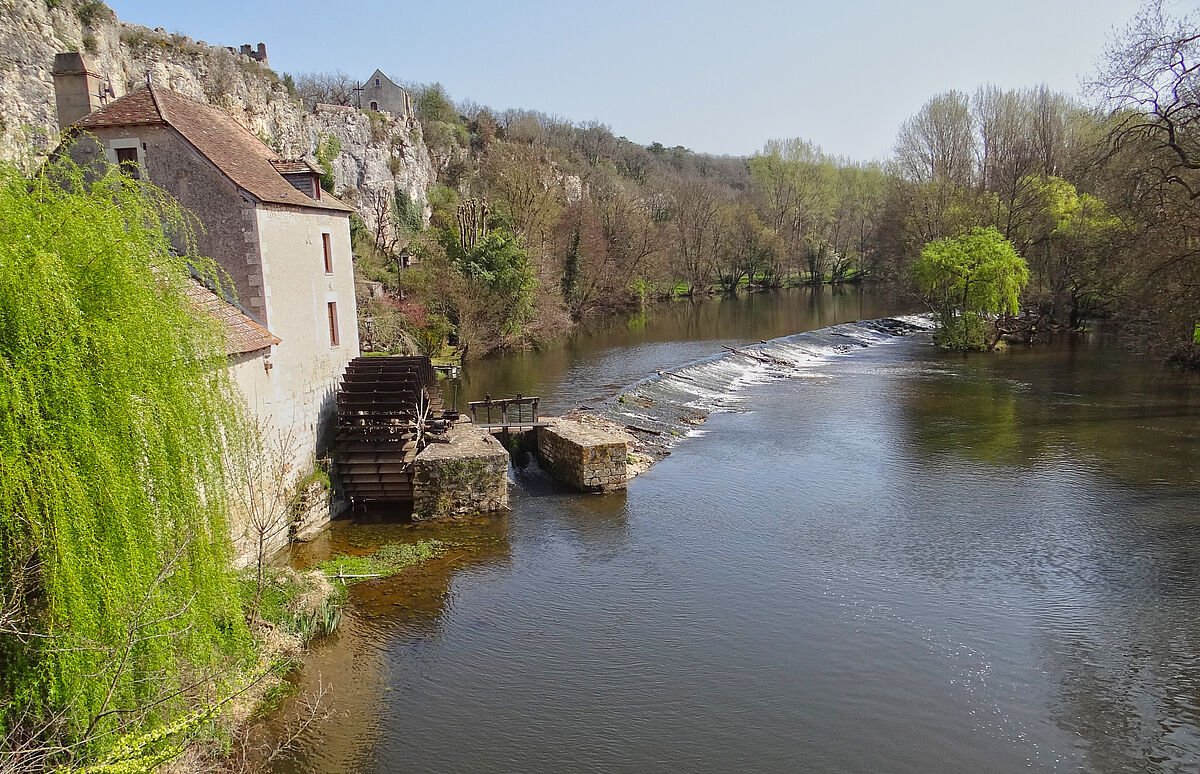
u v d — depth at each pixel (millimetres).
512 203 58438
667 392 33031
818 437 27250
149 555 8430
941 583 15836
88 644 7449
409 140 73625
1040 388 34688
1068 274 50281
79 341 7918
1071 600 15016
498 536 18375
